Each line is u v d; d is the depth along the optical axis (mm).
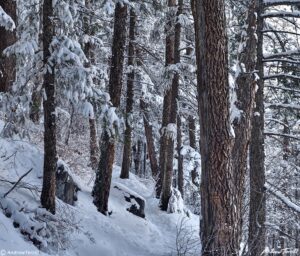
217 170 7918
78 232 10211
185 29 18312
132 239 12641
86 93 9219
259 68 11195
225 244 7816
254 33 10000
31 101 9391
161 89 18828
